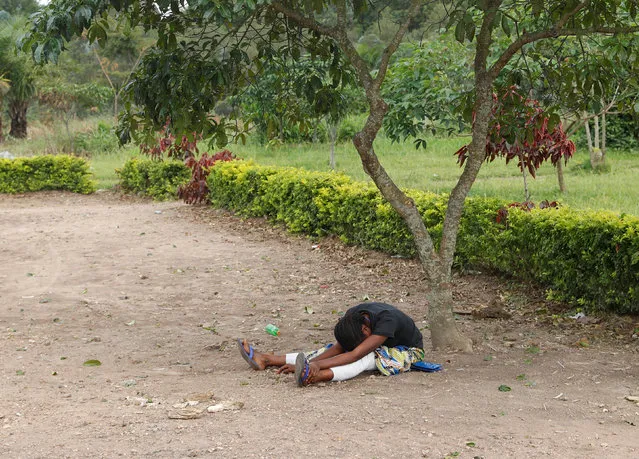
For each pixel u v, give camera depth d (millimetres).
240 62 6832
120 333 7703
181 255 11750
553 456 3949
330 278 10078
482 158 6504
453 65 12578
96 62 43844
